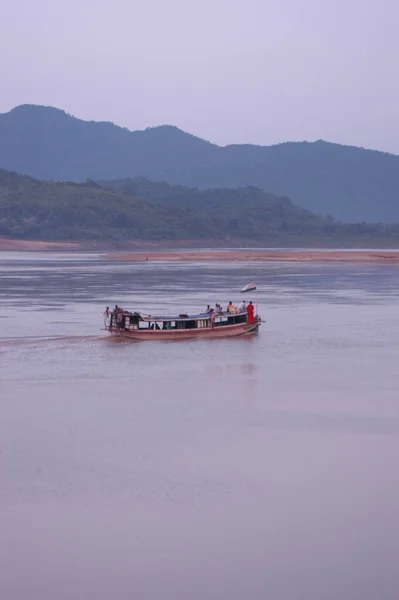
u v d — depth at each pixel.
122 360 51.44
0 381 44.47
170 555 22.78
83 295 95.38
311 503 26.09
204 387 43.19
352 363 50.22
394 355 53.06
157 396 40.84
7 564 22.30
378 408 38.38
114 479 28.19
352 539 23.67
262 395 41.22
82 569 22.06
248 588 21.12
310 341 59.19
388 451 31.38
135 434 33.59
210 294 96.94
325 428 34.72
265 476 28.52
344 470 29.14
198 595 20.84
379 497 26.58
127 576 21.72
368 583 21.38
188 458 30.45
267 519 24.95
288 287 109.38
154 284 114.50
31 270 153.75
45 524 24.59
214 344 58.25
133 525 24.58
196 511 25.52
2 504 26.02
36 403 39.09
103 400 39.88
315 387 43.22
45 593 20.92
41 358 51.97
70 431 34.03
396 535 23.92
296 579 21.55
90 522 24.77
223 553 22.88
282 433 33.88
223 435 33.53
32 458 30.38
